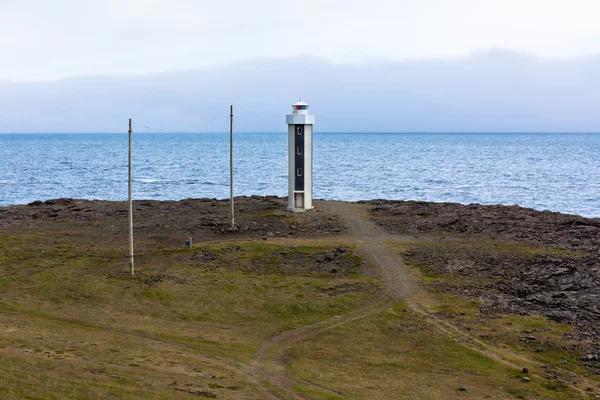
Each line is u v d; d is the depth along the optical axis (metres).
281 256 66.44
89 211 95.75
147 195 152.50
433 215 84.44
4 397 30.19
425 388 36.75
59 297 55.09
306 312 51.94
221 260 65.75
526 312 49.50
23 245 73.00
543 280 55.16
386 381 37.94
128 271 62.06
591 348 42.06
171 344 44.41
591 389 36.31
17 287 57.00
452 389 36.59
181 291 56.50
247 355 42.88
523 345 43.44
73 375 34.53
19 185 171.62
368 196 150.75
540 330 45.66
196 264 64.56
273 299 54.44
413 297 53.88
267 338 47.00
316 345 44.59
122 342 43.72
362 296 54.56
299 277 60.28
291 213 87.25
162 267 63.53
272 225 80.75
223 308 53.09
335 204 95.69
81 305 53.50
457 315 49.47
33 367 35.38
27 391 31.27
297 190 87.94
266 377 38.06
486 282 56.62
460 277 58.41
